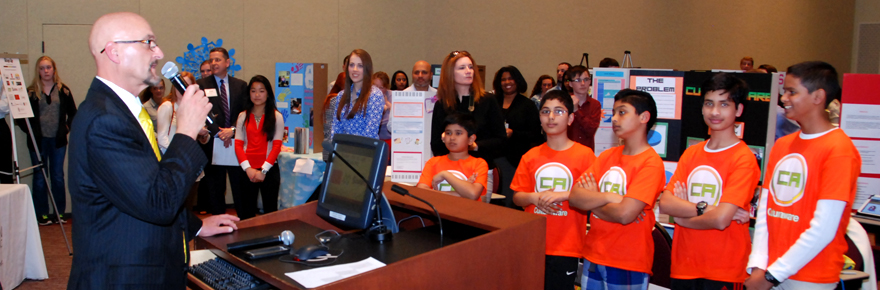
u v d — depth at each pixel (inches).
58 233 183.2
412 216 79.3
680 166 85.2
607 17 283.6
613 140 134.6
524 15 276.5
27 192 132.6
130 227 54.5
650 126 84.7
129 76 56.0
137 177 51.0
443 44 276.7
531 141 162.9
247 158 174.4
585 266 87.6
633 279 81.9
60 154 199.5
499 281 63.2
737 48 312.5
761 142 106.3
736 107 77.7
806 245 64.5
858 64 358.6
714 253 77.6
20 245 129.3
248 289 58.4
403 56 272.4
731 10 307.7
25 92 164.2
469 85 123.9
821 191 64.5
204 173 184.1
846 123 122.1
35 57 208.7
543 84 223.6
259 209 224.4
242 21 236.4
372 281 51.2
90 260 53.7
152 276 55.1
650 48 291.1
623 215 78.2
